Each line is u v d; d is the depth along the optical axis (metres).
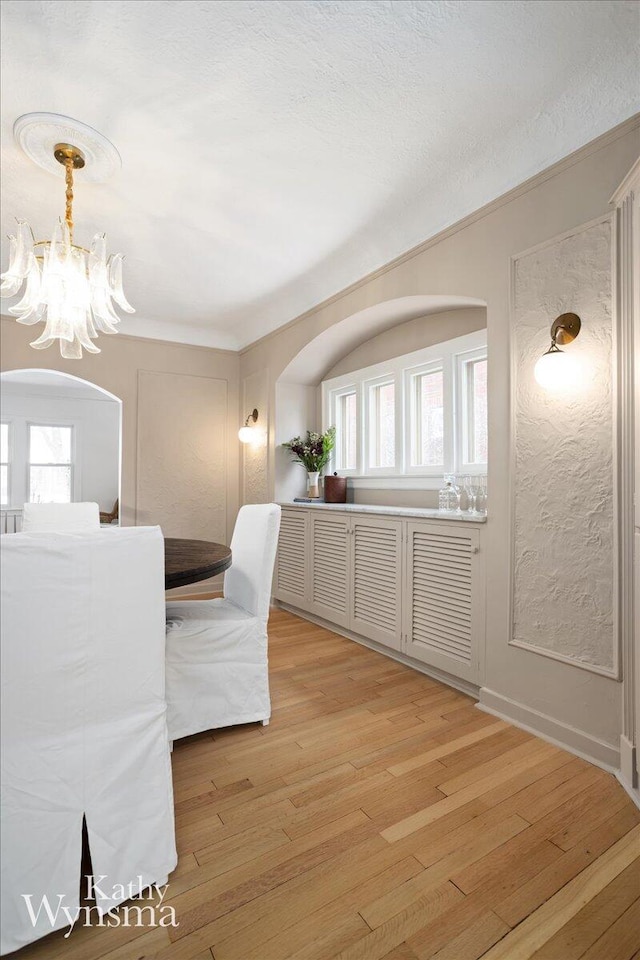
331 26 1.45
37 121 1.80
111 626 1.13
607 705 1.67
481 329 2.77
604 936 1.04
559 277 1.85
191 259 3.03
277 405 4.02
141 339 4.16
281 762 1.70
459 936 1.04
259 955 1.00
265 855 1.26
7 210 2.45
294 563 3.73
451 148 2.02
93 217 2.53
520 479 1.99
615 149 1.68
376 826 1.37
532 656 1.94
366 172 2.18
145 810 1.16
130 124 1.85
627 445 1.61
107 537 1.13
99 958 0.99
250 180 2.22
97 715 1.12
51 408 6.65
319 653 2.85
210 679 1.86
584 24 1.46
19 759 1.02
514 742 1.84
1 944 0.96
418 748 1.79
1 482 6.33
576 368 1.78
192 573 1.68
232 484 4.57
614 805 1.47
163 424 4.25
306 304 3.55
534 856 1.26
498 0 1.37
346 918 1.08
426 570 2.50
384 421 3.59
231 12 1.40
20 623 1.02
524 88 1.70
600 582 1.70
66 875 1.03
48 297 1.96
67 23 1.43
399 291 2.70
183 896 1.14
